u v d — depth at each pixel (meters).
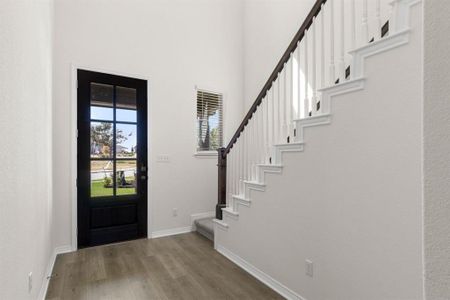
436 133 0.49
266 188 2.27
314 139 1.79
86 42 3.10
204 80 4.07
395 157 1.30
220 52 4.26
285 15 3.76
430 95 0.50
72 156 2.98
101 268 2.54
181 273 2.45
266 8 4.10
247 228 2.53
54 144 2.88
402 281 1.27
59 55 2.94
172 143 3.71
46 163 2.25
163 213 3.62
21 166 1.36
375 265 1.40
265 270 2.28
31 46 1.61
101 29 3.20
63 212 2.93
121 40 3.34
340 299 1.60
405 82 1.26
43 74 2.08
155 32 3.61
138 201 3.44
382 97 1.36
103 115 3.21
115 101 3.29
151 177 3.53
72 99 2.99
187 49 3.90
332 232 1.66
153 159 3.55
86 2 3.12
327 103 1.70
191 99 3.91
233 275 2.41
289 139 2.12
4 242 1.08
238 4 4.52
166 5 3.71
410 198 1.24
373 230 1.41
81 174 3.06
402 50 1.27
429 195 0.50
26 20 1.48
